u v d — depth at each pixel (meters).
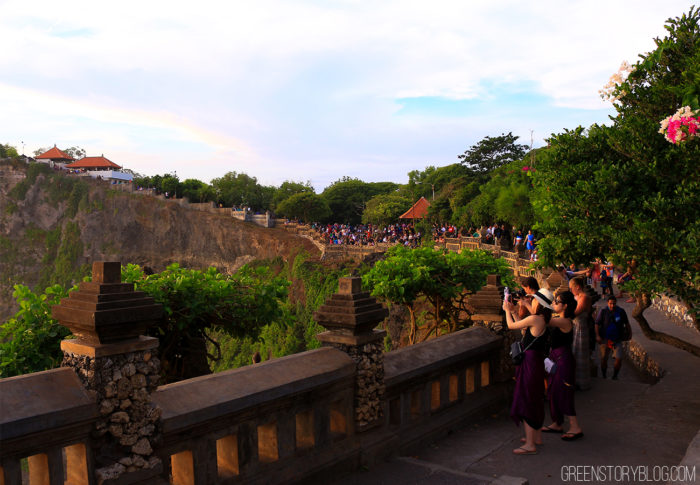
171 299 6.48
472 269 9.31
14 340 5.44
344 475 4.30
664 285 5.32
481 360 6.44
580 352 7.94
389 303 9.09
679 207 5.20
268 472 3.74
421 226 65.12
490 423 6.07
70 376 2.85
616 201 5.57
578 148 6.45
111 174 111.69
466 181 70.81
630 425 6.05
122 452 2.93
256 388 3.62
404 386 5.13
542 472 4.64
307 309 61.59
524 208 39.59
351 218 115.12
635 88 6.36
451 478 4.23
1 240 94.31
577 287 7.93
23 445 2.54
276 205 109.12
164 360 7.04
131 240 92.69
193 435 3.30
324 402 4.23
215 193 104.81
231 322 6.95
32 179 98.69
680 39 6.02
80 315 2.82
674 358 11.14
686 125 4.88
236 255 84.81
